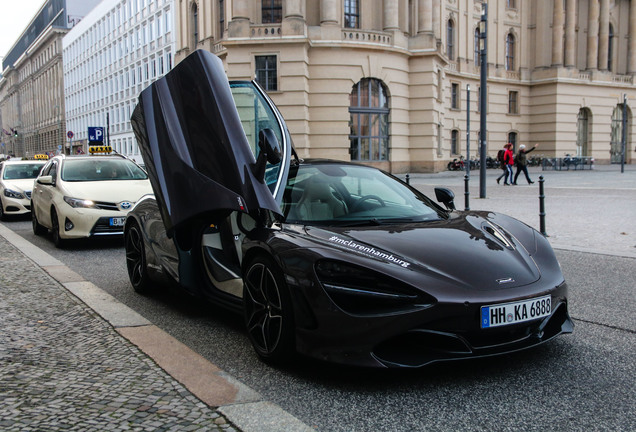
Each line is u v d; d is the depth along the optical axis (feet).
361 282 10.07
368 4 109.29
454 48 139.54
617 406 9.52
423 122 111.45
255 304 12.02
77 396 9.85
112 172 31.58
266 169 13.06
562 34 153.48
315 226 12.43
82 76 249.34
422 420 9.11
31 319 15.03
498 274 10.64
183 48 132.05
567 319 11.82
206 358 12.23
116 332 13.73
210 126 12.40
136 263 18.51
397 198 14.61
